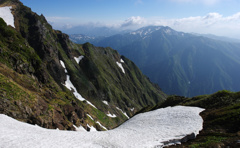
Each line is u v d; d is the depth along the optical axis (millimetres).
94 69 180000
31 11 145000
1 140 25547
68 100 92000
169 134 32906
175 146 28172
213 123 35062
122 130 39844
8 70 64875
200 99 57656
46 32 142000
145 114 57562
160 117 48094
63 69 139500
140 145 27750
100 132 37781
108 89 178000
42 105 60750
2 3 132750
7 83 52250
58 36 166125
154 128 38656
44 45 125062
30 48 95312
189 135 31406
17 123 39250
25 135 29547
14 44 82438
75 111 92375
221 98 49375
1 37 79188
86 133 36062
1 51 69312
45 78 90062
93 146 27234
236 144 22547
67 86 134875
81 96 139750
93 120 112938
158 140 30016
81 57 185250
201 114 43781
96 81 171500
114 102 179000
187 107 52375
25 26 125312
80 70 166125
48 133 33844
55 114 64688
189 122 38750
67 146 26375
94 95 155625
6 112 44750
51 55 130000
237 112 34281
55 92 88938
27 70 78750
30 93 59438
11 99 48281
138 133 35750
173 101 71000
